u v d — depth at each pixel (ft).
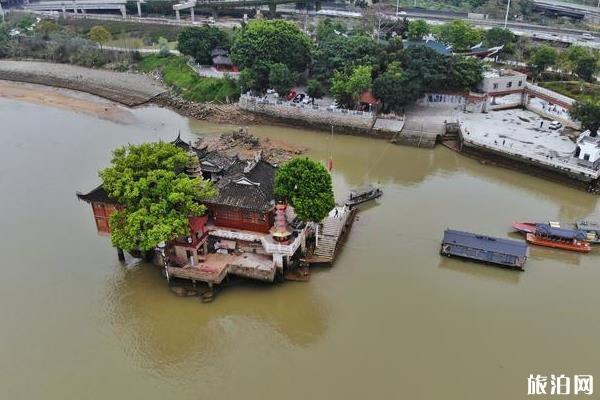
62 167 322.96
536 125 364.17
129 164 206.80
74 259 232.53
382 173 316.60
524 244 226.99
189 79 466.29
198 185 206.80
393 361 177.99
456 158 337.11
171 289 211.61
